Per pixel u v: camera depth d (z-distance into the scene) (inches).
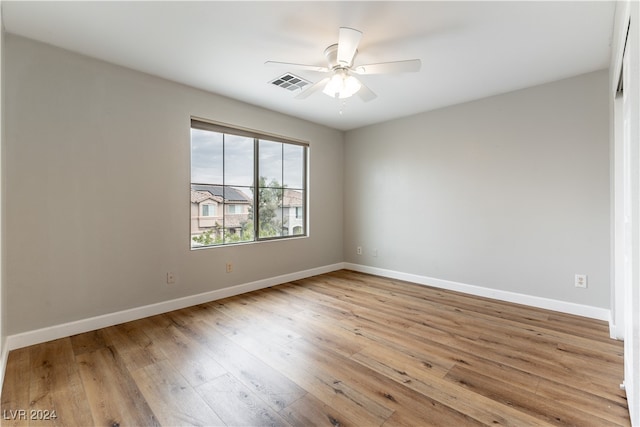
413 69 88.0
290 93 133.6
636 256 48.3
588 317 114.7
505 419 61.4
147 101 114.4
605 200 111.3
